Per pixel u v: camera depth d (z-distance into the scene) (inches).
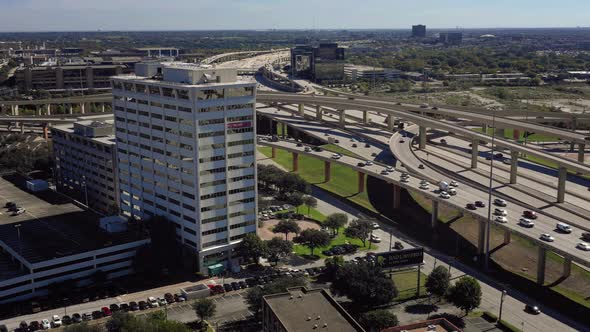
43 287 7440.9
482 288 7593.5
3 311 6963.6
